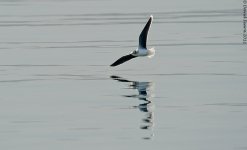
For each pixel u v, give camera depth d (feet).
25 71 142.31
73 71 141.69
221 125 99.71
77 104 113.91
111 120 103.81
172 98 116.98
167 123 101.76
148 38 180.86
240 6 239.30
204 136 94.79
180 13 224.94
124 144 92.38
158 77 134.92
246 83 126.52
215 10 230.89
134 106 112.06
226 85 125.39
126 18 215.92
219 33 184.96
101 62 150.30
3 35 189.67
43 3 262.67
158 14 223.30
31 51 164.86
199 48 164.66
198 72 137.90
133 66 146.51
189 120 102.78
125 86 127.54
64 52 162.91
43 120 104.01
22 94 121.80
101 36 184.24
